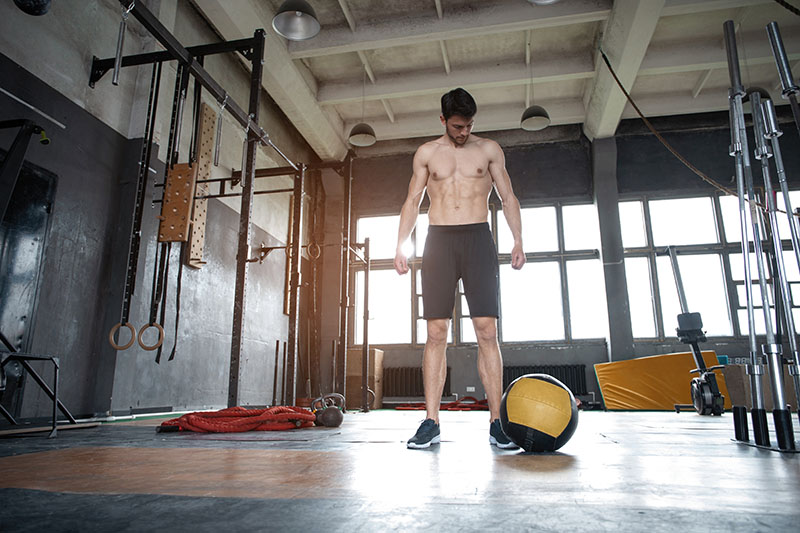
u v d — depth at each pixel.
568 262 9.86
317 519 0.70
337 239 10.33
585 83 9.05
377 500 0.83
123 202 4.81
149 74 5.17
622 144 9.84
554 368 9.30
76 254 4.29
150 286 5.08
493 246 2.15
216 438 2.29
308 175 10.14
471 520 0.69
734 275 9.12
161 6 5.28
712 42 7.91
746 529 0.64
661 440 2.13
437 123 9.88
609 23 7.13
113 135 4.79
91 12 4.59
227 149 6.99
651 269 9.41
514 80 8.37
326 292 10.13
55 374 2.50
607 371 8.32
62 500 0.83
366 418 4.68
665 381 7.90
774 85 8.95
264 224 8.03
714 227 9.42
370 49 7.71
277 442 2.05
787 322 1.71
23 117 3.86
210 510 0.76
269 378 7.90
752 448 1.77
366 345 7.17
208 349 6.27
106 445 1.93
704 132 9.67
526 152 10.27
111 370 4.41
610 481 1.04
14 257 3.75
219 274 6.59
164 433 2.62
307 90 8.46
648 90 9.21
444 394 9.59
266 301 7.95
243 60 7.46
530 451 1.65
